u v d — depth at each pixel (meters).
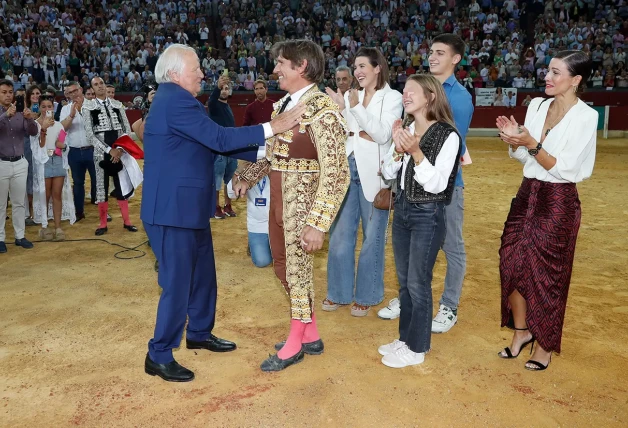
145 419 2.95
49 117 6.18
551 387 3.28
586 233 6.89
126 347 3.78
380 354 3.67
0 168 5.88
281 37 23.52
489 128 20.45
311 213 3.11
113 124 6.73
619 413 3.02
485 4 25.55
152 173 3.19
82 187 7.48
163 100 3.16
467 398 3.16
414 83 3.22
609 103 20.50
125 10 24.02
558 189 3.32
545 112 3.40
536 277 3.37
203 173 3.27
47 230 6.55
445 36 3.71
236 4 24.95
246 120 7.19
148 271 5.41
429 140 3.21
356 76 4.00
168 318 3.28
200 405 3.08
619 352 3.72
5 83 5.77
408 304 3.54
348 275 4.29
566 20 24.94
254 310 4.43
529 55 22.55
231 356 3.65
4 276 5.25
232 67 22.25
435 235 3.28
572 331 4.04
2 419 2.95
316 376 3.38
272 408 3.05
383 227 4.15
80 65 21.17
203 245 3.56
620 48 22.64
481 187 10.19
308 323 3.49
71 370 3.46
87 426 2.89
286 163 3.25
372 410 3.03
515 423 2.93
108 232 6.93
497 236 6.73
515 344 3.62
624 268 5.52
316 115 3.11
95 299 4.66
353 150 4.05
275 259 3.53
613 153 14.91
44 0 23.20
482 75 21.80
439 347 3.78
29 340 3.88
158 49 21.86
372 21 25.00
